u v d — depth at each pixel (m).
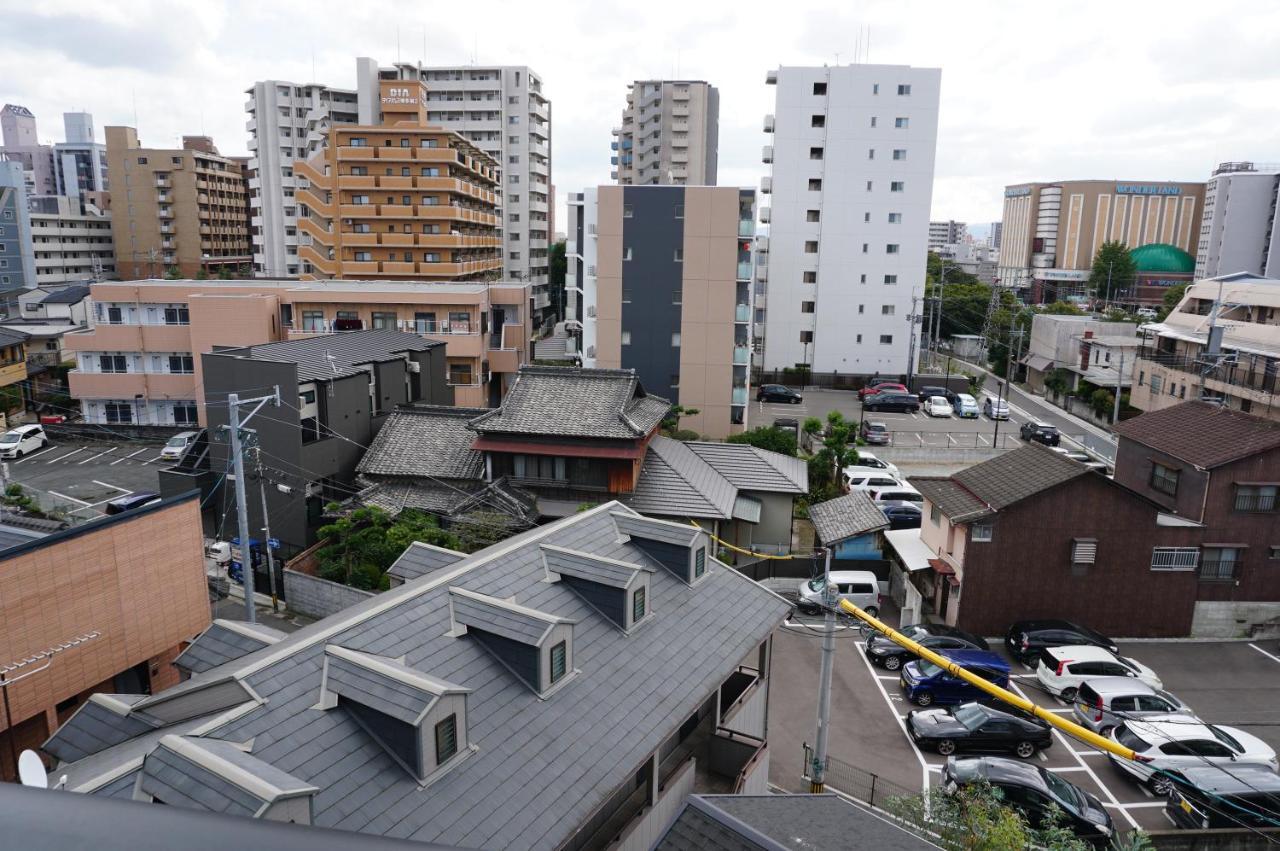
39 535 19.83
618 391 32.06
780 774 19.58
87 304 66.38
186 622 21.73
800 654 25.52
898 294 63.16
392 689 10.82
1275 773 18.86
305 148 84.81
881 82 60.69
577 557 15.45
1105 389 56.56
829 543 18.73
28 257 84.56
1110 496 25.97
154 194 90.25
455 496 30.91
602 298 48.06
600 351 48.66
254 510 31.38
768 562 29.91
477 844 10.07
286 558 30.80
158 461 43.97
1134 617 26.70
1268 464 25.91
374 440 33.69
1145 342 56.22
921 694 22.70
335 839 1.17
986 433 51.47
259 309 44.88
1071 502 25.94
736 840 10.03
